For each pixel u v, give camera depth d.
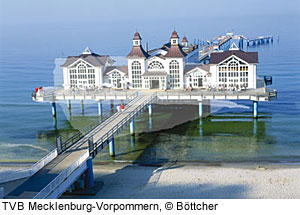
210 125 54.94
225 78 60.84
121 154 44.62
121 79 65.38
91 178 34.41
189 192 33.16
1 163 42.53
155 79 62.88
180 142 48.28
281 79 89.31
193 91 59.84
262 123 55.19
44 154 45.69
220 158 42.38
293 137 48.81
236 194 32.53
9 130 55.56
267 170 38.19
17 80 98.62
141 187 34.53
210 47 102.12
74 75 65.75
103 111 63.81
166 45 79.94
